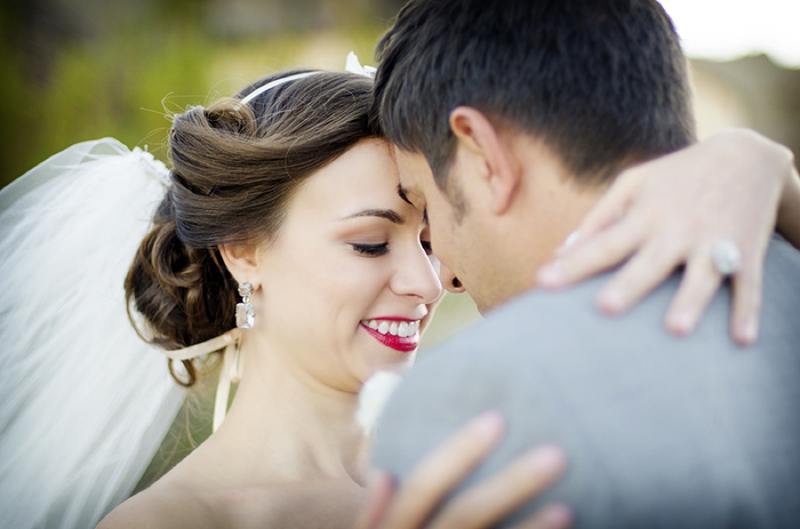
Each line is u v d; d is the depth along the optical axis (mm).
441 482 1016
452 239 1642
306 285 2230
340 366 2271
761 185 1306
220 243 2320
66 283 2748
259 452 2268
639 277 1168
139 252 2576
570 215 1449
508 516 1024
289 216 2240
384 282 2238
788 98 11312
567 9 1472
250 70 8141
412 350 2352
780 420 1151
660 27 1520
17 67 7238
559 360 1083
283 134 2205
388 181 2186
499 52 1481
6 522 2605
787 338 1239
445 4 1616
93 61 7309
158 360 2805
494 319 1211
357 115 2191
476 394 1081
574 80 1430
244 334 2531
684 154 1357
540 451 997
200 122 2365
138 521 1938
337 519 2166
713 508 1063
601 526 1000
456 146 1548
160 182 2760
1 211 2766
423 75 1604
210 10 8227
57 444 2678
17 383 2668
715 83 11430
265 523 2096
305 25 8789
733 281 1202
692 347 1151
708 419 1104
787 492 1119
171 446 3623
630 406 1068
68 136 7164
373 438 2451
